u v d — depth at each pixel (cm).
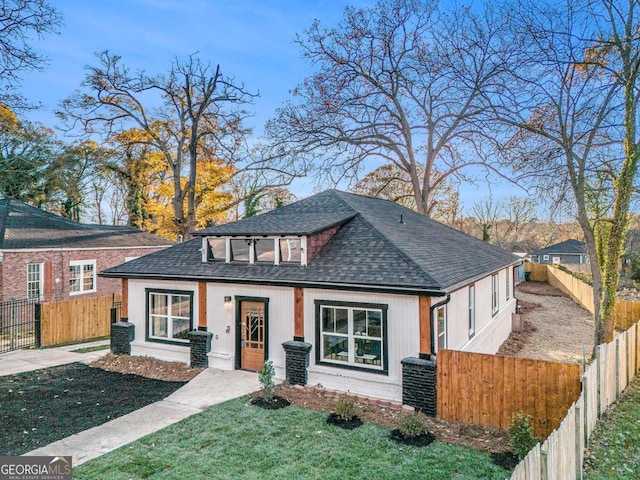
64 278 2350
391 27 2800
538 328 2059
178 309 1398
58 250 2311
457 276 1126
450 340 1130
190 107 2961
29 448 788
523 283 4094
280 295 1206
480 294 1469
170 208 3466
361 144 3097
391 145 3123
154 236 3216
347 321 1107
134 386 1171
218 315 1311
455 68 2317
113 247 2644
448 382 930
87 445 798
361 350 1088
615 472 697
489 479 664
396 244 1207
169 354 1390
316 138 3047
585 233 1574
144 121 3034
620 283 3544
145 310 1442
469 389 905
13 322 1797
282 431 850
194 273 1327
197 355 1319
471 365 904
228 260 1350
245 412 954
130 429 871
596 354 932
